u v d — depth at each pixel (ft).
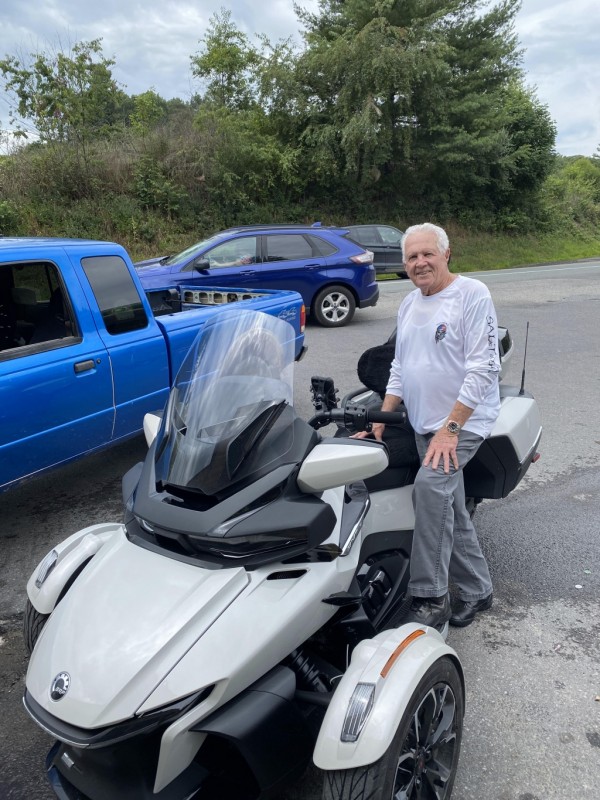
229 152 78.38
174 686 6.02
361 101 83.20
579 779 7.95
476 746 8.50
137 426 16.33
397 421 8.21
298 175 85.81
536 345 31.42
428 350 9.41
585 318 37.96
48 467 14.37
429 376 9.45
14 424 13.17
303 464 7.11
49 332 14.84
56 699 6.11
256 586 6.76
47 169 68.39
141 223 70.74
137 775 6.45
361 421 8.21
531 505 15.31
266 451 7.14
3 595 12.37
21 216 63.93
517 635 10.78
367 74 81.00
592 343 31.58
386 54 80.07
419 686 6.52
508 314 39.83
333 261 36.91
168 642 6.20
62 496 16.56
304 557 7.34
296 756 6.57
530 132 101.35
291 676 6.64
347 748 5.94
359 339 33.91
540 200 106.93
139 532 7.49
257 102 88.43
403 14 88.43
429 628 7.37
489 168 98.63
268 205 82.23
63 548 8.63
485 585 10.83
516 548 13.42
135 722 5.90
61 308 14.64
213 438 6.98
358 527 8.16
